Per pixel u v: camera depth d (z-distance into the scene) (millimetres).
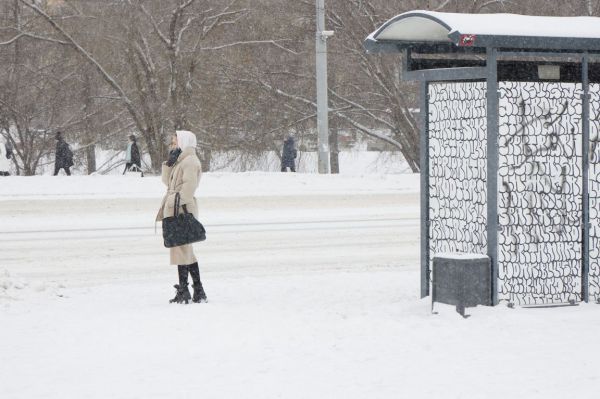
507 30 22672
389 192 64312
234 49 103000
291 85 109125
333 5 101750
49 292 27781
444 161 25078
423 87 25328
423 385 16141
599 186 24938
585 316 22359
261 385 16297
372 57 100250
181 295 25672
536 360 17875
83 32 97375
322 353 18703
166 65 99188
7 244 41906
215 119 104188
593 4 96438
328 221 50344
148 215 53406
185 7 96562
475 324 21422
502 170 23703
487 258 22984
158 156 97938
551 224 24234
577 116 24547
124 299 26594
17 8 98000
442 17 22906
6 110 105062
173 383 16531
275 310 23922
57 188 63844
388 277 30766
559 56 24047
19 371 17562
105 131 110812
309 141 111188
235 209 55406
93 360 18406
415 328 21078
